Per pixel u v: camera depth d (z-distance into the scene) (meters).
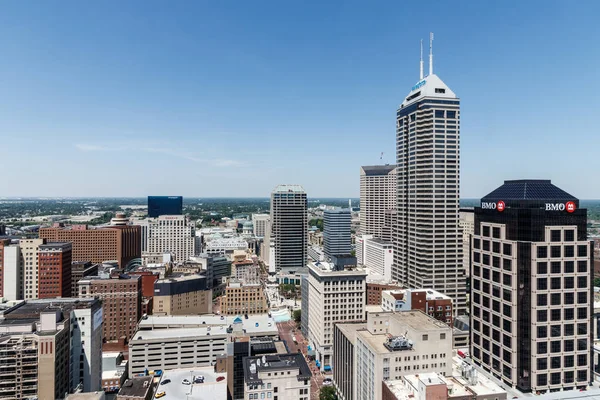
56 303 198.88
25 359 162.25
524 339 155.25
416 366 156.50
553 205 157.75
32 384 162.62
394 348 157.12
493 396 137.25
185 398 165.38
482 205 183.12
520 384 155.50
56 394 166.38
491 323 171.25
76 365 188.88
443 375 158.00
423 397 131.88
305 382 161.12
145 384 179.25
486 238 175.38
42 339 162.88
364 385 170.62
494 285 169.38
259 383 157.75
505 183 177.62
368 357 165.50
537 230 155.62
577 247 157.25
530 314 154.88
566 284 156.25
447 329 159.25
